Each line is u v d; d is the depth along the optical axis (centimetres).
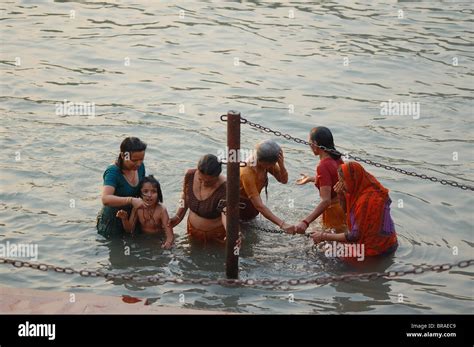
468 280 901
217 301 842
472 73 1553
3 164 1155
